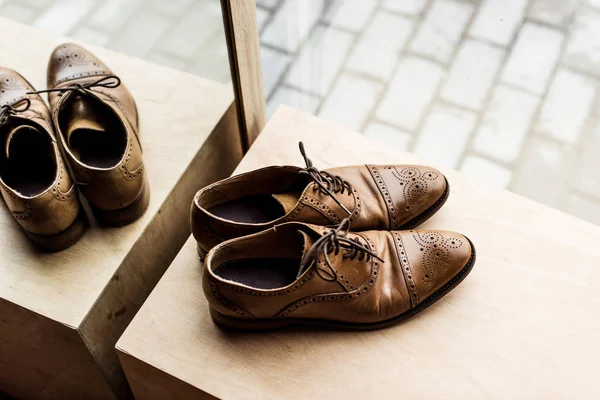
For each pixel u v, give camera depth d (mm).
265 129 1224
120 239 1084
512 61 1696
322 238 887
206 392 941
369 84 1679
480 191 1151
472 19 1746
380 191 1072
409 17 1756
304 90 1657
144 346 977
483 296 1037
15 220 1103
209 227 965
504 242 1096
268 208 1063
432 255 1002
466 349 984
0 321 1097
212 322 1000
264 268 990
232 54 1106
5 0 1460
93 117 1112
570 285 1048
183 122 1239
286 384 947
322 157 1191
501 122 1625
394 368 964
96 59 1269
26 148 1090
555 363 973
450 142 1601
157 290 1028
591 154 1582
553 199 1533
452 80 1680
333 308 949
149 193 1126
